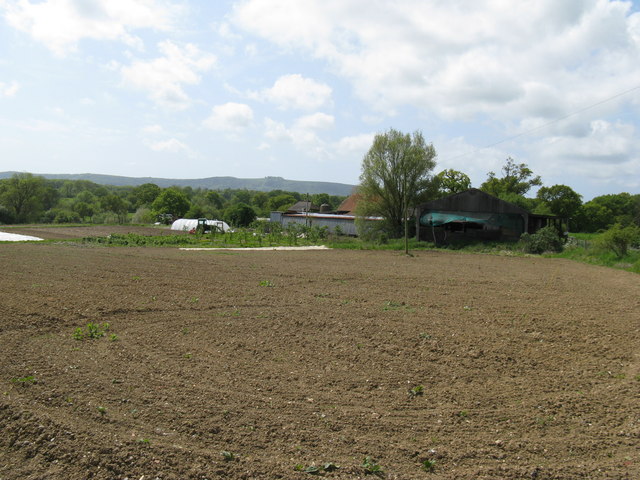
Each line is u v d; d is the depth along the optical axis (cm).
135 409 604
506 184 8106
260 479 462
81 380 695
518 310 1305
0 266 1900
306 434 556
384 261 2709
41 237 4275
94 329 978
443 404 661
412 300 1419
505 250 3719
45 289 1412
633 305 1407
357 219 4684
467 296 1517
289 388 698
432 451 525
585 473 489
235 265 2247
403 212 4650
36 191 8344
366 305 1321
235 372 758
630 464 508
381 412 627
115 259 2355
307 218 6141
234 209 7256
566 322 1166
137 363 786
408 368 805
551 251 3559
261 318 1134
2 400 611
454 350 912
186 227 6206
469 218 4075
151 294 1400
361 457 510
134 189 14200
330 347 912
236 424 575
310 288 1595
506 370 809
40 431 538
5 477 461
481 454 525
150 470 470
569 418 624
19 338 902
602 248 3038
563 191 7838
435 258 3012
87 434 534
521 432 582
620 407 661
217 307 1248
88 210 9369
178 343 912
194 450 509
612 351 928
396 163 4594
